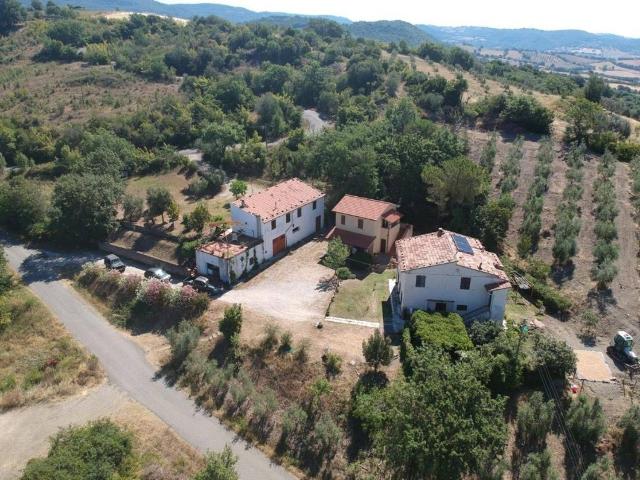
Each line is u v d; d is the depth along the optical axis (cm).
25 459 3419
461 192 5828
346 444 3416
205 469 2909
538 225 5556
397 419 2820
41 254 6456
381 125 7931
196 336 4441
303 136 8944
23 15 17425
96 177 6575
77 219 6356
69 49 14275
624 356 3891
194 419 3738
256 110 10812
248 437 3581
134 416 3744
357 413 3425
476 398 2845
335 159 6519
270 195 6009
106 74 12862
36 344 4725
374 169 6456
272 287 5172
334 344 4125
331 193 6738
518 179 6688
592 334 4288
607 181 6356
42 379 4225
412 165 6450
